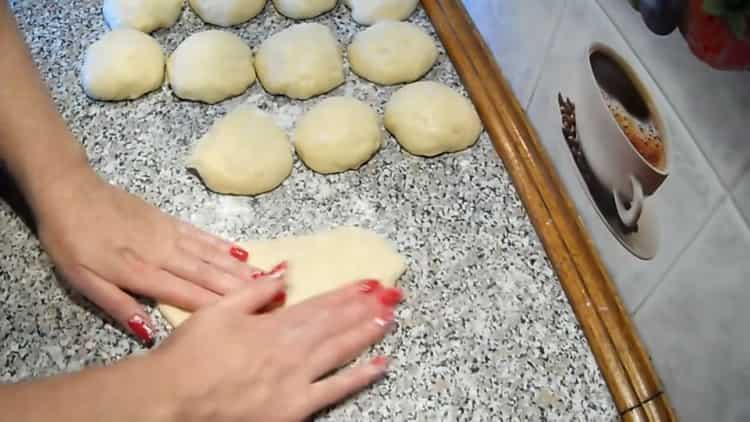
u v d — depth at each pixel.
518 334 0.64
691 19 0.47
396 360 0.62
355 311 0.61
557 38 0.66
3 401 0.47
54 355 0.61
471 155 0.75
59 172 0.61
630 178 0.59
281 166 0.71
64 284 0.65
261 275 0.64
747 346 0.49
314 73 0.77
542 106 0.72
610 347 0.63
